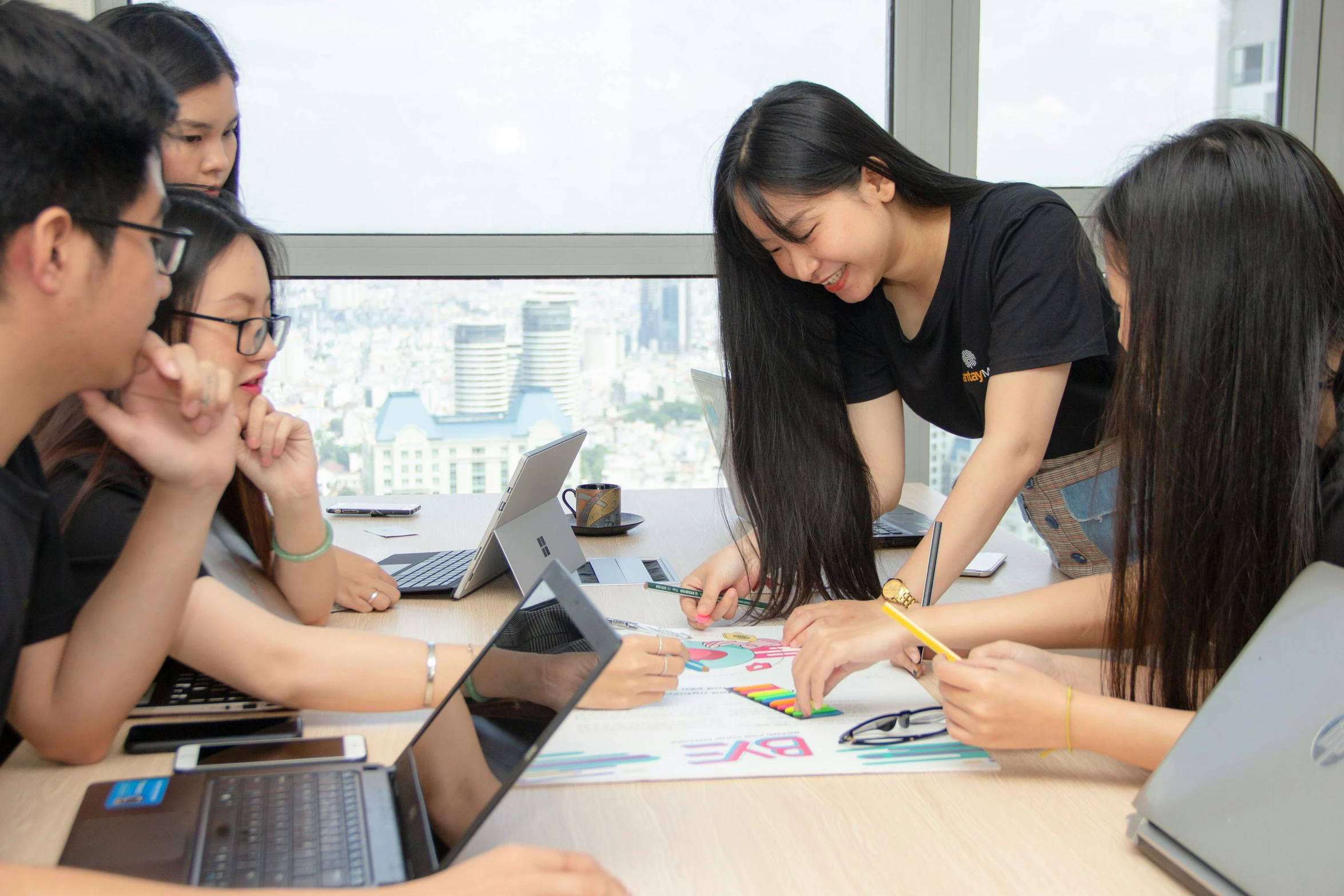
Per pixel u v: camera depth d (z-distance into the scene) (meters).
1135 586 1.00
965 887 0.72
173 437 0.86
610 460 2.76
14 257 0.66
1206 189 0.92
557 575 0.80
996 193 1.40
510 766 0.70
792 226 1.31
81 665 0.88
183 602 0.91
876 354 1.62
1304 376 0.90
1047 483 1.51
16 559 0.74
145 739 0.93
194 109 1.46
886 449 1.65
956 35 2.56
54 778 0.88
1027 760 0.93
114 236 0.70
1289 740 0.71
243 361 1.15
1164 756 0.86
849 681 1.12
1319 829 0.65
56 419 1.04
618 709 1.03
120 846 0.73
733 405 1.47
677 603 1.43
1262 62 2.67
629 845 0.78
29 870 0.59
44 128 0.66
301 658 0.97
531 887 0.63
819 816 0.82
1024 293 1.31
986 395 1.47
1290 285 0.90
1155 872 0.74
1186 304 0.92
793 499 1.42
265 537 1.33
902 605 1.22
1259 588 0.92
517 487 1.42
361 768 0.87
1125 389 0.98
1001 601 1.18
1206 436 0.92
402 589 1.45
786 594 1.40
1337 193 0.93
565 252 2.53
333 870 0.71
